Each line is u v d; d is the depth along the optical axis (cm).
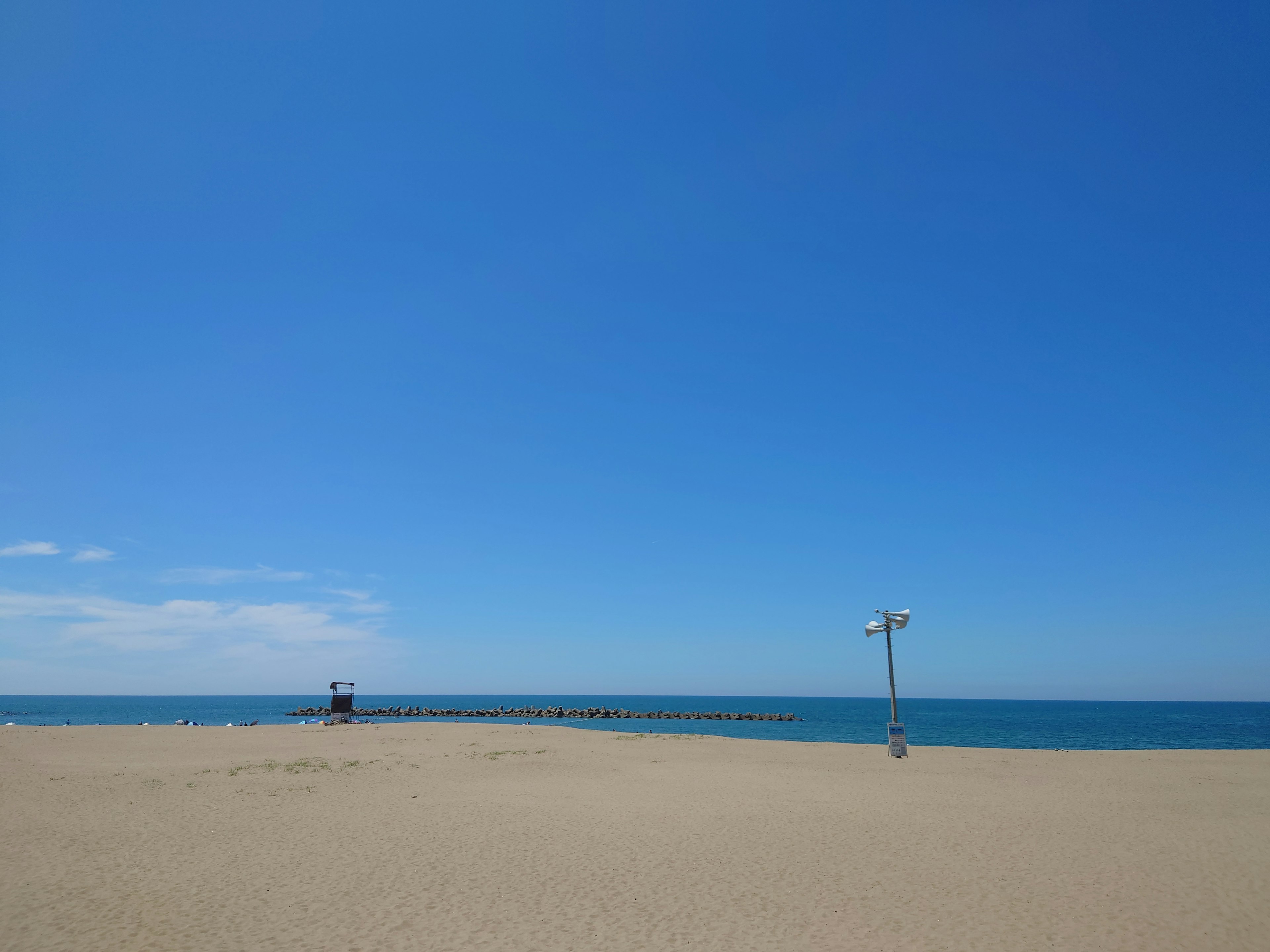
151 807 1880
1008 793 2180
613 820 1753
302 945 953
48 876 1237
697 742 3922
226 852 1425
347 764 2852
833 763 3000
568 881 1239
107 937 972
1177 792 2209
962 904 1104
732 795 2139
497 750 3434
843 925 1023
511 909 1096
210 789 2192
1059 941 953
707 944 957
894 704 3197
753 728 8594
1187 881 1212
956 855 1400
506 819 1767
